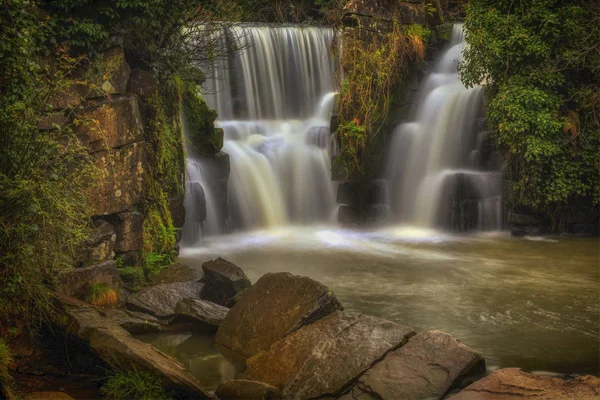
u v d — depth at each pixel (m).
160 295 9.16
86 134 9.56
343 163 17.30
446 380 6.60
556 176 15.59
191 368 7.43
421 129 17.73
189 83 14.33
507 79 16.05
